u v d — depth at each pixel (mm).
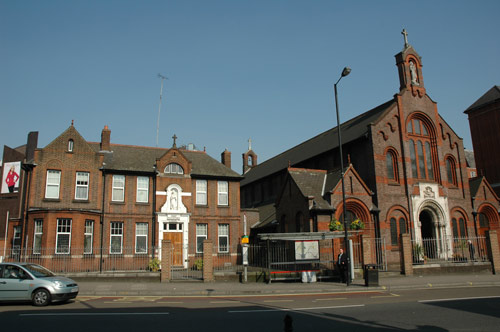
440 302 15383
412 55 37406
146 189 32812
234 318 12391
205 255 24078
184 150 37969
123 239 31125
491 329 10523
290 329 6121
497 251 28781
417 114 36312
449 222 35125
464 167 37688
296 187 31406
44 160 29609
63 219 27969
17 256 27141
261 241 36250
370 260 26594
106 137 34250
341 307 14477
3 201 39656
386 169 33500
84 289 20375
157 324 11453
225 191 35812
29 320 12156
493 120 49188
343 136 37750
